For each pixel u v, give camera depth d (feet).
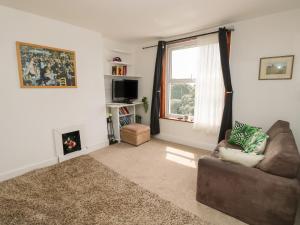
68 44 9.33
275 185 4.49
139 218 5.34
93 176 7.86
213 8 7.59
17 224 5.14
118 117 12.50
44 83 8.56
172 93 12.98
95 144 11.27
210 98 10.44
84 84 10.29
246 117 9.61
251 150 6.58
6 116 7.53
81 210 5.69
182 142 12.36
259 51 8.84
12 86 7.59
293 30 7.89
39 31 8.20
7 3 6.91
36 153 8.59
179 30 10.50
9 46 7.37
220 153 5.73
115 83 12.82
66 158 9.70
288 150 4.66
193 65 11.55
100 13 7.97
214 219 5.32
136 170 8.54
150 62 13.61
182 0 6.82
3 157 7.59
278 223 4.62
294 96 8.20
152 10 7.70
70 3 6.97
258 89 9.08
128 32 10.87
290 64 8.09
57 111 9.21
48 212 5.61
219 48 9.56
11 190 6.82
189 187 7.09
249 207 4.99
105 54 12.55
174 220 5.26
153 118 13.25
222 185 5.41
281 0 6.91
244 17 8.68
